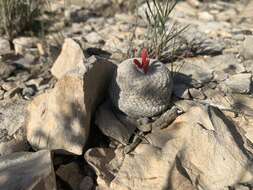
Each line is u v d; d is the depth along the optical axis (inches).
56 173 7.8
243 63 10.6
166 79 8.4
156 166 7.7
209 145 7.6
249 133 8.1
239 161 7.5
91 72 8.2
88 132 8.2
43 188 7.0
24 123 8.8
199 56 10.9
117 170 7.9
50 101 8.3
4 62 11.0
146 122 8.5
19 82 10.4
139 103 8.4
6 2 12.1
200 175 7.5
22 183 7.0
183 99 9.2
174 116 8.5
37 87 10.2
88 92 8.1
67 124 8.1
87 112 8.1
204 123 8.1
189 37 11.9
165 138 8.2
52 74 10.5
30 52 11.6
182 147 7.8
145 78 8.3
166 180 7.4
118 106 8.6
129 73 8.4
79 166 8.0
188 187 7.3
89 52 11.3
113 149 8.3
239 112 8.7
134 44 11.5
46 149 7.9
